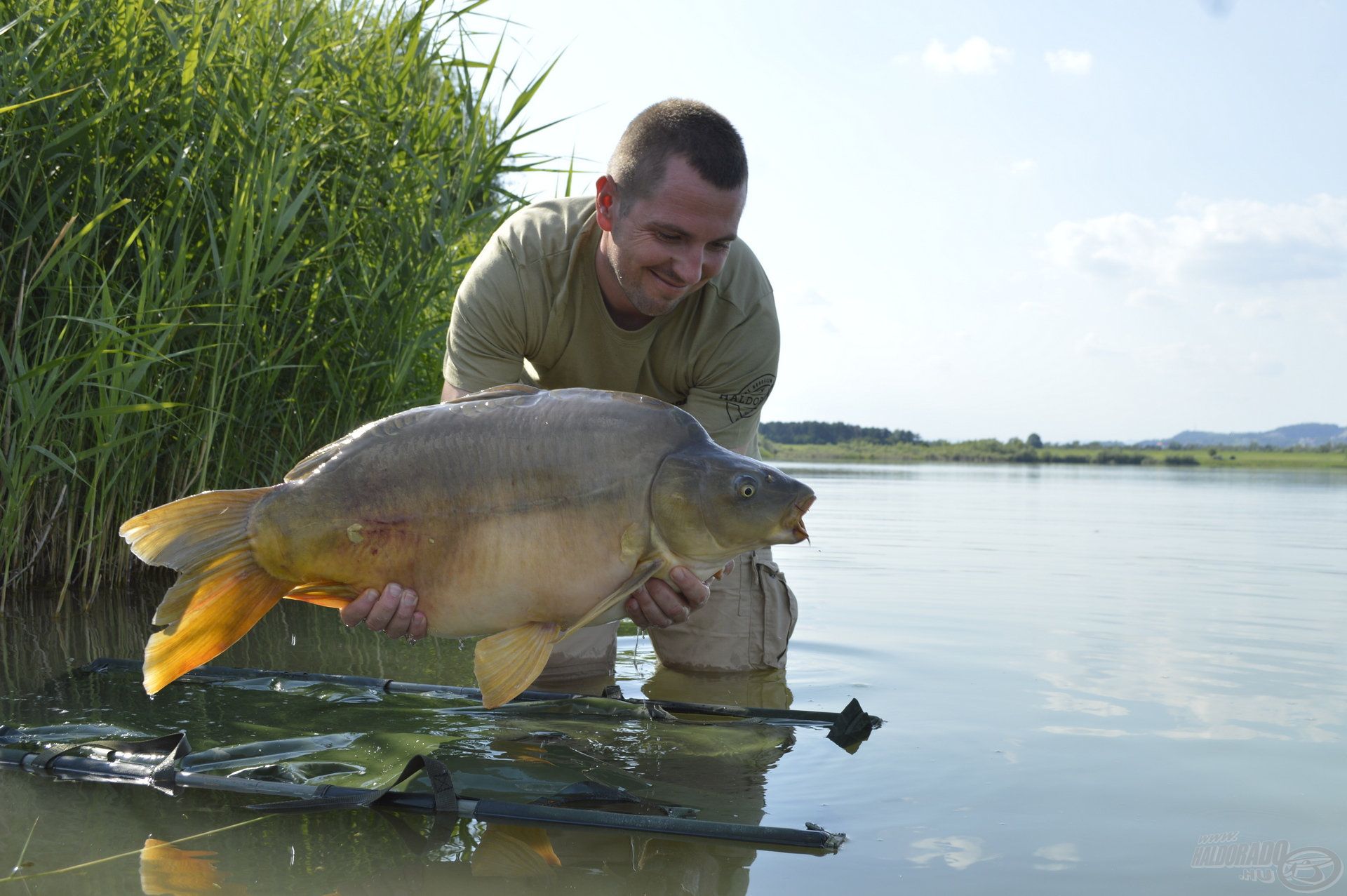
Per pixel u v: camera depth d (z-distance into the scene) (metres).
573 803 2.37
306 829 2.18
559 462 2.46
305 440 5.67
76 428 4.88
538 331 3.50
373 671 3.71
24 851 2.04
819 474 22.59
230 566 2.39
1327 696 3.36
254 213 4.90
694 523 2.49
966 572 6.14
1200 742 2.87
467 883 1.93
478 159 6.16
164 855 2.03
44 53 4.64
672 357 3.59
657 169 2.95
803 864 2.05
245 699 3.23
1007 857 2.08
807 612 4.86
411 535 2.43
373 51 6.15
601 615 2.53
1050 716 3.13
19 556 4.78
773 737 2.91
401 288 5.70
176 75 5.11
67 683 3.37
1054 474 24.66
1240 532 8.74
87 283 4.92
